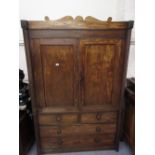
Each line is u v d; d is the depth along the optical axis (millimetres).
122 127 2000
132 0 1805
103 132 1738
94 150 1820
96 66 1480
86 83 1532
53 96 1562
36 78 1482
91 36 1371
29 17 1851
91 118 1666
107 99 1618
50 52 1408
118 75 1526
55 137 1713
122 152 1815
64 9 1846
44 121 1637
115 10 1873
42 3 1816
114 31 1375
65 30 1339
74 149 1789
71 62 1447
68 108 1606
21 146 1598
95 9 1864
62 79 1504
